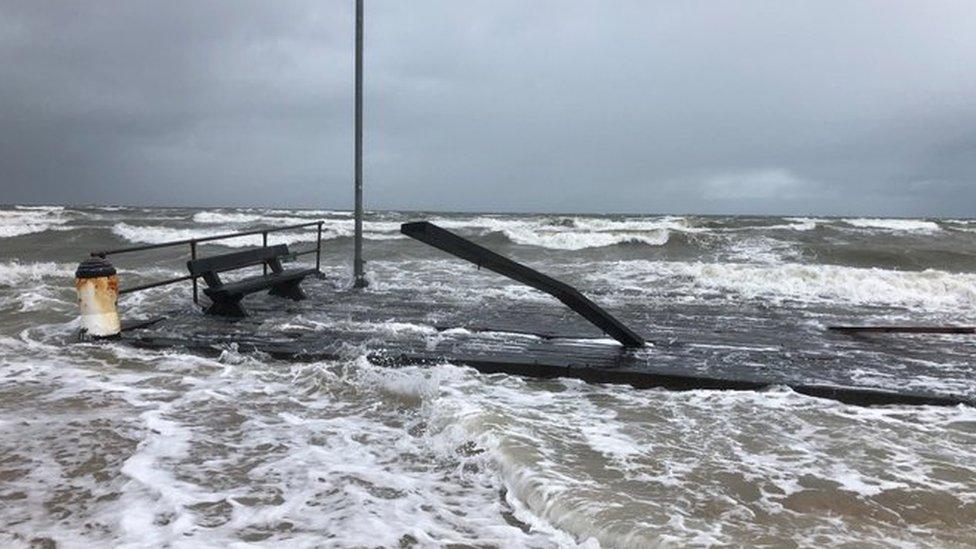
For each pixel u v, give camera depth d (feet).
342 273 44.80
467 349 21.39
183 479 11.87
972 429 14.80
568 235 79.05
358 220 35.53
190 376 19.24
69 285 40.52
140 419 15.24
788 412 15.99
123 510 10.56
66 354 21.59
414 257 61.21
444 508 10.85
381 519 10.32
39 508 10.67
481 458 12.84
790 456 13.01
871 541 9.50
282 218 136.26
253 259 30.01
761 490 11.34
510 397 17.07
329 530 9.92
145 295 34.37
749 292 38.37
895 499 11.03
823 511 10.55
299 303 30.68
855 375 18.80
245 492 11.32
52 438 13.93
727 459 12.79
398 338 23.08
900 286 40.42
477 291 35.55
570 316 27.86
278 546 9.36
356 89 33.94
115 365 20.47
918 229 97.91
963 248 73.82
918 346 23.02
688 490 11.27
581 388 18.26
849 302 34.63
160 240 88.74
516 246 76.79
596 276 46.83
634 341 22.36
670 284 41.96
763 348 22.38
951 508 10.69
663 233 77.82
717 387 18.21
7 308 31.65
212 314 27.25
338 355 20.66
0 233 93.15
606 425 14.80
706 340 23.72
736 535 9.56
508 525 10.29
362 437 14.24
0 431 14.35
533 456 12.56
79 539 9.56
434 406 15.79
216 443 13.76
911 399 16.69
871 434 14.42
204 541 9.48
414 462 12.87
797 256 66.28
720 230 91.50
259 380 18.86
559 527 10.23
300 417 15.60
